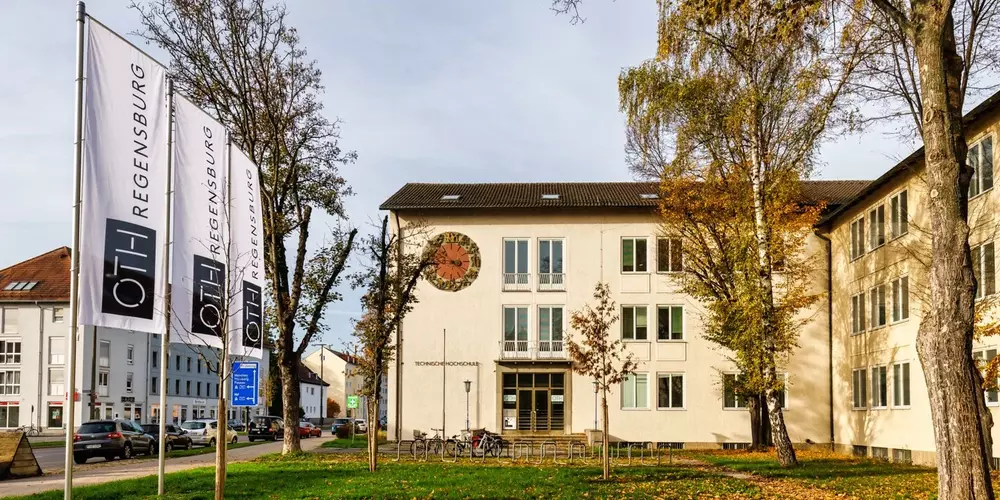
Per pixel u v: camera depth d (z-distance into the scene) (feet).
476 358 128.06
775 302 114.42
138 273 48.93
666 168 96.07
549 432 125.90
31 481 70.23
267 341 97.86
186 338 56.29
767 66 79.46
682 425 124.98
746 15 47.62
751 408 114.62
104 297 46.44
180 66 88.63
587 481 64.64
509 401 127.34
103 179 46.68
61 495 53.42
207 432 154.40
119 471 81.05
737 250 83.66
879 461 89.76
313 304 94.63
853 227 113.50
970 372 38.75
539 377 127.44
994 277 75.31
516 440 119.34
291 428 92.68
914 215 90.68
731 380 110.63
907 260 93.15
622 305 128.06
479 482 62.13
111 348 222.28
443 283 129.39
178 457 104.99
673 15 78.59
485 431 105.50
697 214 95.14
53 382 206.80
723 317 91.30
